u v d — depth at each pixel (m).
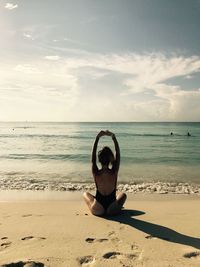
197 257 3.93
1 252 4.02
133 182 11.96
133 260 3.79
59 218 5.88
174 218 5.93
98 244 4.37
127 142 41.62
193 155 24.31
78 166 16.97
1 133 70.81
